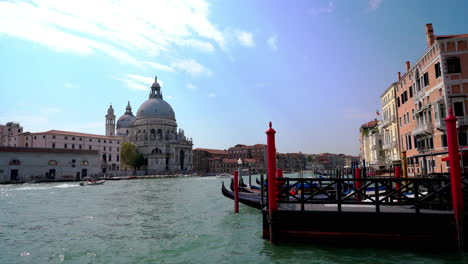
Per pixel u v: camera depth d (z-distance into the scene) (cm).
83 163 8994
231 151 18512
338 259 1080
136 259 1171
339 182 1243
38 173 8006
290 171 18838
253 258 1124
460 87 2572
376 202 1199
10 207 2723
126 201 3141
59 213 2320
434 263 1018
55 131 10288
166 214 2211
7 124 13238
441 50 2659
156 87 16225
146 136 14462
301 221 1244
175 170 13700
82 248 1327
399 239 1162
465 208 1218
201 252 1238
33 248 1335
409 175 3684
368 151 6625
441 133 2731
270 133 1277
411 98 3541
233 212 2253
